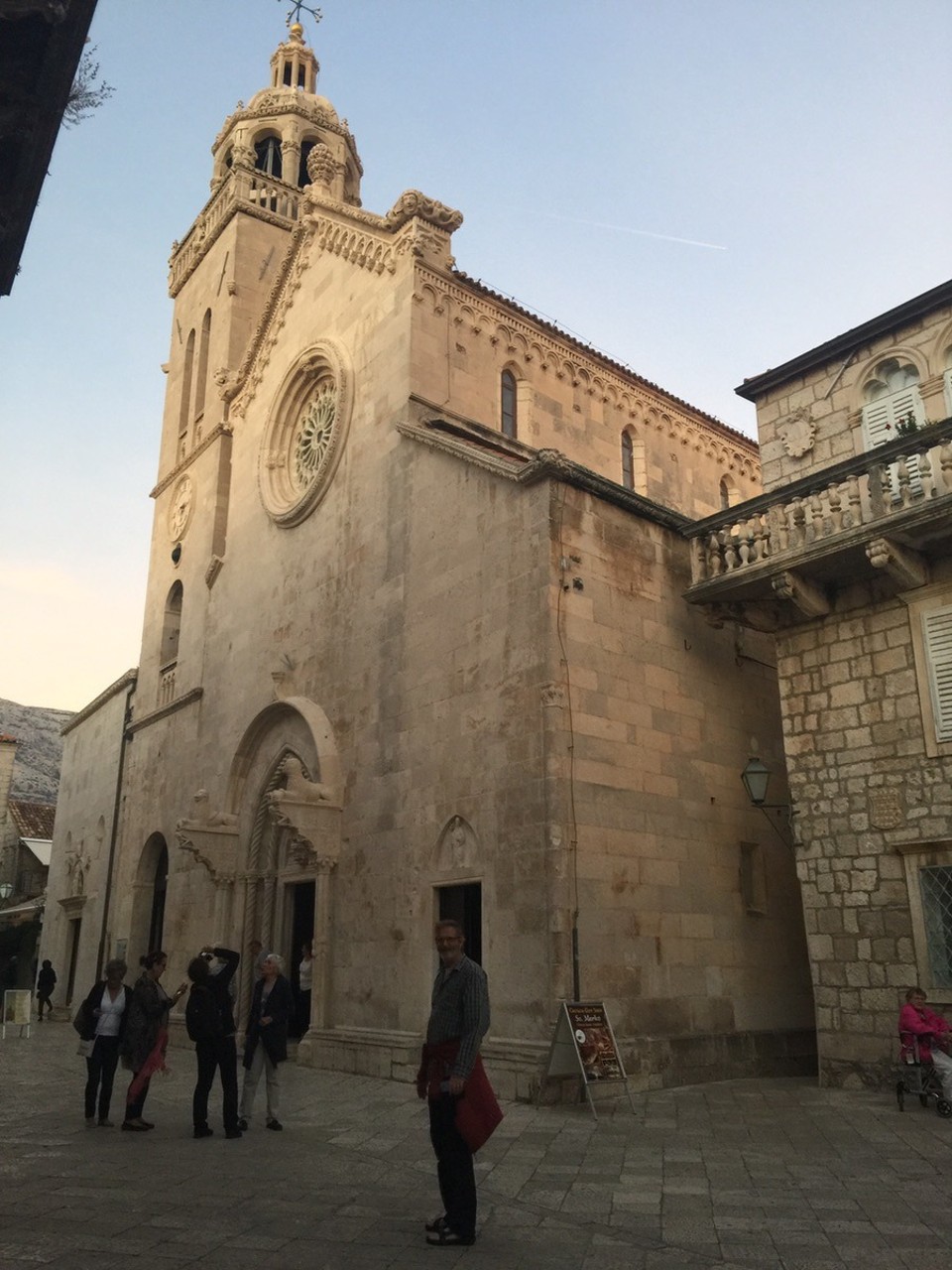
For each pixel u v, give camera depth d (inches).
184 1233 273.3
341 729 768.3
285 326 1034.7
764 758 714.8
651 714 636.7
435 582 698.2
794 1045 658.2
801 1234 277.4
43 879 1865.2
